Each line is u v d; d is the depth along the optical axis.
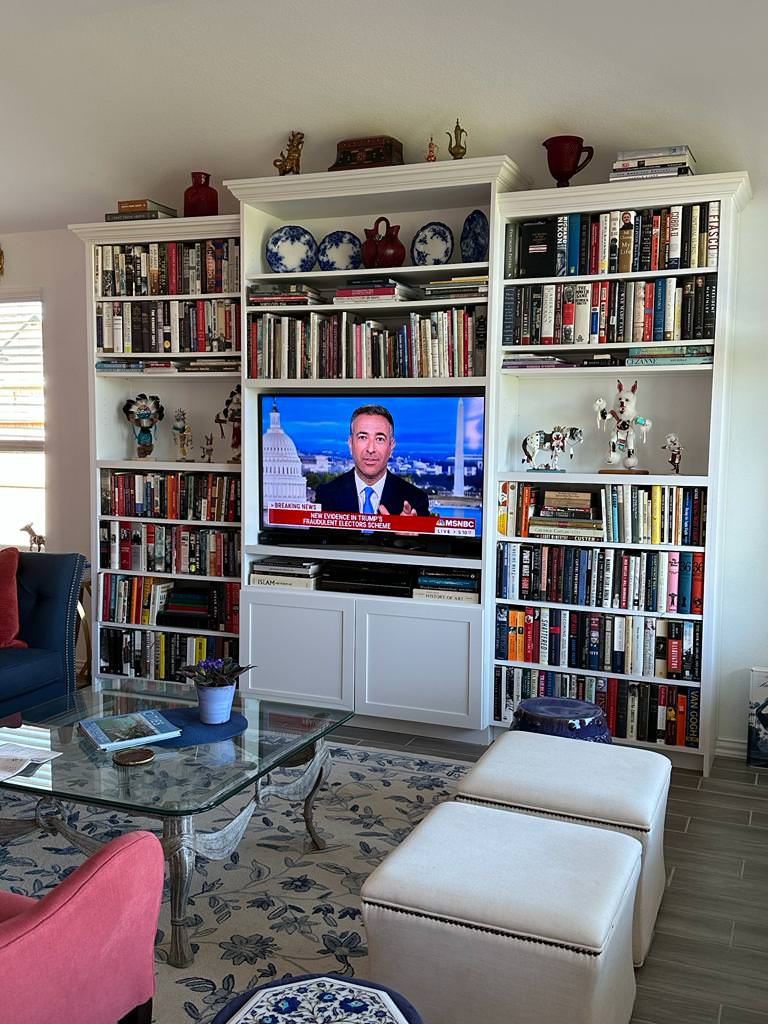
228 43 3.99
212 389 5.13
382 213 4.65
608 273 3.96
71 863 3.06
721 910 2.83
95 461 5.00
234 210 4.98
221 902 2.82
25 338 5.60
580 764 2.77
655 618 4.01
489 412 4.16
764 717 4.06
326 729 3.11
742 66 3.63
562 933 1.91
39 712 3.29
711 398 4.06
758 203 4.02
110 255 4.89
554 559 4.16
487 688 4.25
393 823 3.40
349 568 4.52
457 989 2.01
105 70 4.27
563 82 3.88
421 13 3.69
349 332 4.42
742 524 4.15
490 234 4.08
